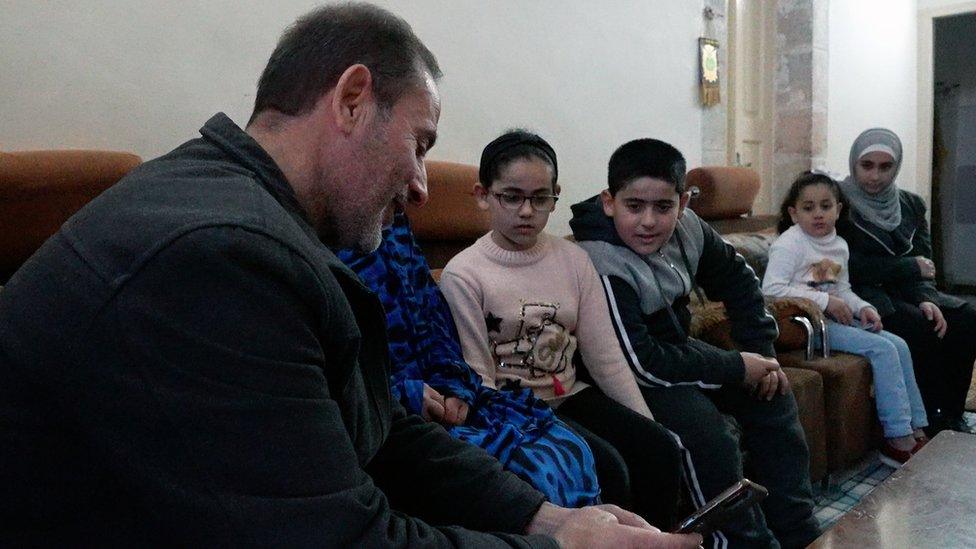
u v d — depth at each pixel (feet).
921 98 17.63
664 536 2.77
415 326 4.52
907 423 7.64
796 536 5.77
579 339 5.52
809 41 13.50
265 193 2.21
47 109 4.73
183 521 1.83
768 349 6.44
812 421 6.86
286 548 1.87
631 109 9.72
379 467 3.28
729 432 5.36
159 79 5.27
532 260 5.31
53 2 4.72
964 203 18.38
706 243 6.36
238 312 1.88
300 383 1.98
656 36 10.08
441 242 6.53
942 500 3.73
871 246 9.05
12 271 3.84
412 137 2.56
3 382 1.94
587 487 4.12
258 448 1.86
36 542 2.03
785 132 13.97
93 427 1.84
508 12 7.88
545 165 5.11
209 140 2.44
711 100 11.09
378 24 2.50
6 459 1.96
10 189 3.68
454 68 7.34
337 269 2.34
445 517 3.17
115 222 1.98
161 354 1.81
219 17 5.57
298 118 2.46
